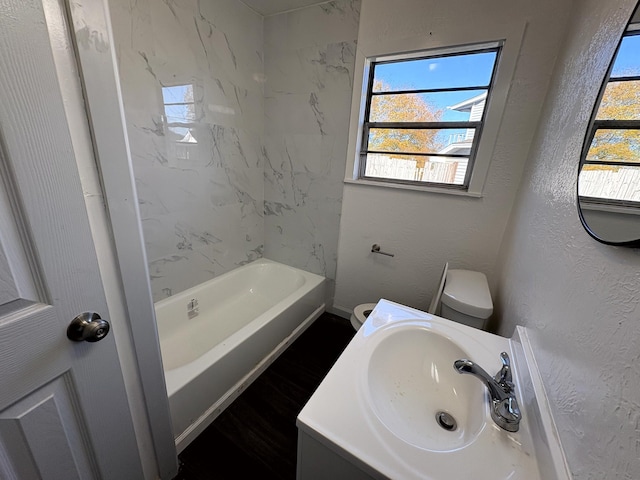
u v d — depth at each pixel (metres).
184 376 1.17
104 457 0.73
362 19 1.61
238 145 2.03
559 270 0.72
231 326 2.01
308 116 1.98
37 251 0.50
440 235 1.73
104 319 0.65
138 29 1.33
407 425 0.70
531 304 0.88
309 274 2.32
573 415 0.50
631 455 0.35
